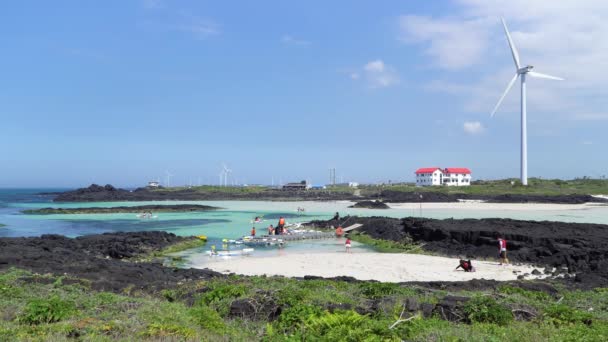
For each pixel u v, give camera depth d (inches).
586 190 5123.0
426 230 1808.6
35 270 991.6
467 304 558.3
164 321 476.4
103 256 1520.7
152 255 1603.1
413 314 549.6
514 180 6146.7
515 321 532.1
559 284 981.8
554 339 437.4
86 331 441.7
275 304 581.6
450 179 6840.6
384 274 1163.9
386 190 5511.8
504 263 1347.2
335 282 805.2
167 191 6899.6
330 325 428.5
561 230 1676.9
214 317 520.1
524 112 4852.4
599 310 629.6
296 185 7273.6
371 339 397.1
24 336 414.9
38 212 3720.5
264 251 1688.0
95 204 5044.3
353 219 2420.0
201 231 2384.4
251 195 6190.9
